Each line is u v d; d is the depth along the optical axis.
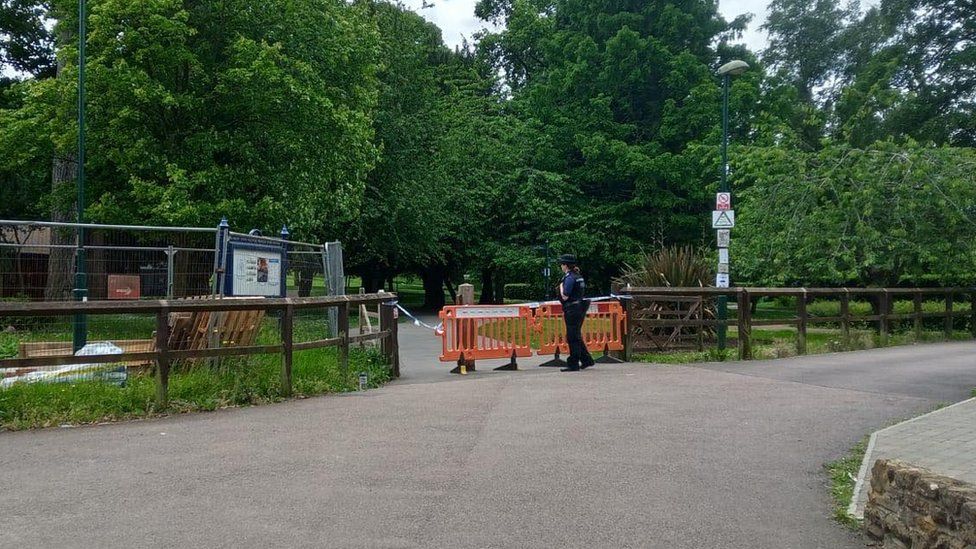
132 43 17.92
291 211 20.20
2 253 12.54
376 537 4.36
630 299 13.33
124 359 7.60
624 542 4.39
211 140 18.98
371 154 23.50
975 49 31.00
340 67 22.44
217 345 10.34
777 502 5.21
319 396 9.15
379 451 6.32
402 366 13.96
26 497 5.02
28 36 25.42
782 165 19.73
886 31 34.66
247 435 6.88
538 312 12.95
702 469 5.97
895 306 19.19
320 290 14.38
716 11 33.31
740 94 30.30
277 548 4.17
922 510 3.97
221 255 10.90
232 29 20.09
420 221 31.81
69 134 17.55
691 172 30.44
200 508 4.82
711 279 16.09
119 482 5.37
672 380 10.59
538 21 37.34
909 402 8.88
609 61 31.44
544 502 5.08
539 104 34.53
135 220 18.64
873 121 30.75
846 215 18.34
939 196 17.62
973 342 17.47
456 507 4.93
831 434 7.23
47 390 7.66
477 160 35.50
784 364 12.52
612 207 32.94
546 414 8.00
